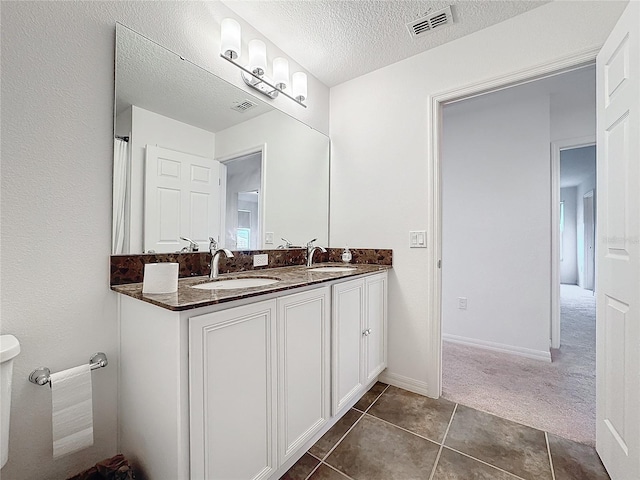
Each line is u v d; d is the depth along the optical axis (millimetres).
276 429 1218
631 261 1116
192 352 930
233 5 1622
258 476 1142
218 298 998
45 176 1056
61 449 998
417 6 1618
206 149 1588
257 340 1141
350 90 2361
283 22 1743
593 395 1955
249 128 1813
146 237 1337
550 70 1602
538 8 1627
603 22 1466
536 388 2055
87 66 1151
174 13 1424
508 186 2768
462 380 2182
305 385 1376
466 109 2875
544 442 1488
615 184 1242
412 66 2059
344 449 1443
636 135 1088
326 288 1508
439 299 1973
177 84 1451
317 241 2346
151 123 1354
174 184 1448
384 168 2178
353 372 1729
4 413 855
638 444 1062
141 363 1098
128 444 1187
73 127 1119
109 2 1209
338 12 1664
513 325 2723
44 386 1062
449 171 3051
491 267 2830
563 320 3867
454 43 1896
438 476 1275
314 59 2094
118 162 1244
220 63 1637
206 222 1596
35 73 1028
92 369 1085
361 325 1803
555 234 2809
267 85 1881
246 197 1821
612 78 1274
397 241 2111
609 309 1284
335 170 2436
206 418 969
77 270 1133
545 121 2609
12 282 993
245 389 1096
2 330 974
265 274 1738
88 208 1160
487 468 1317
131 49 1279
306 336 1380
